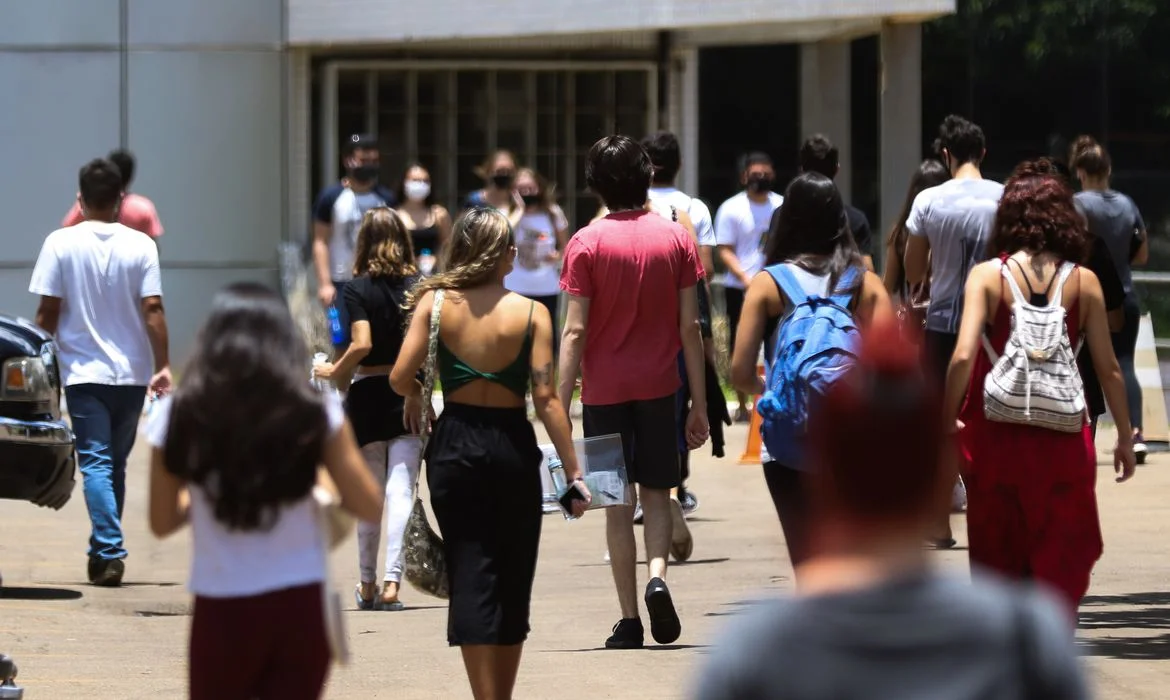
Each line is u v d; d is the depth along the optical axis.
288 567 15.57
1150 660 25.58
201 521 15.62
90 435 34.75
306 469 15.44
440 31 66.56
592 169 27.89
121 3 66.81
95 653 27.94
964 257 34.47
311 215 69.44
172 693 24.67
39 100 66.62
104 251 34.62
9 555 38.66
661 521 27.97
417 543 23.05
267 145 67.94
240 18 67.44
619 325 27.50
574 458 22.66
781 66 87.31
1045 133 93.12
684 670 25.69
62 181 66.81
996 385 22.38
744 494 47.38
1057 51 92.62
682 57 72.12
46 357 33.81
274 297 15.95
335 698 24.25
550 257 56.53
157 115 67.19
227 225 67.69
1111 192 46.09
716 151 88.06
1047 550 22.62
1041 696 8.95
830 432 9.66
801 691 8.87
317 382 31.86
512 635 22.02
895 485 9.47
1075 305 22.66
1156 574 33.97
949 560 34.69
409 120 70.62
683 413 32.69
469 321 22.38
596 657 26.92
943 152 35.91
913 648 8.92
